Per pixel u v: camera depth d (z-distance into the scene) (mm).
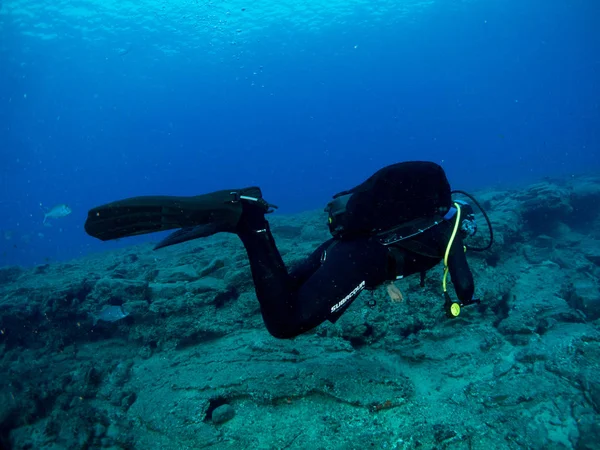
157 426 4316
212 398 4527
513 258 8930
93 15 37875
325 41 60000
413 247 2348
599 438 3545
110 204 1761
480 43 78938
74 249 36562
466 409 4047
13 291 9039
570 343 4938
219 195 2086
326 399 4262
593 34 74750
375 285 2506
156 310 6430
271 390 4355
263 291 2221
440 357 4980
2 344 7547
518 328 5492
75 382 5793
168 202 1850
